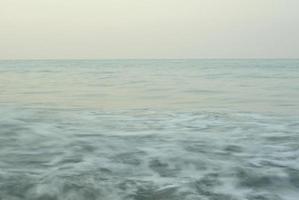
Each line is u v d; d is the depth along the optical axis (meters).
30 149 6.32
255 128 7.87
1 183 4.58
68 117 9.06
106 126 8.09
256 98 11.56
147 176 4.93
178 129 7.83
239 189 4.51
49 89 13.38
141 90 13.34
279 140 6.85
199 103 10.90
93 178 4.79
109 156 5.87
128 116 9.21
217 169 5.21
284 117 8.98
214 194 4.35
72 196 4.25
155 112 9.75
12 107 10.28
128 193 4.34
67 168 5.23
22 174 4.92
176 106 10.48
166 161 5.59
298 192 4.44
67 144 6.64
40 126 8.10
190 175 4.97
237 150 6.22
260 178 4.85
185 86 14.41
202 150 6.20
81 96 12.03
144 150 6.22
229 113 9.53
